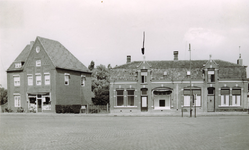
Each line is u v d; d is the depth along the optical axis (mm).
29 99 42875
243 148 10945
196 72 39062
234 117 28406
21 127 19203
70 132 16234
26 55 45344
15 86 44125
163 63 43312
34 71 42312
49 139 13445
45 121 24656
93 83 63875
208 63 38281
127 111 39562
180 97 38562
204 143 12078
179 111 38438
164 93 39312
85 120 25906
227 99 38156
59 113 38688
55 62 41406
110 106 39812
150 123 22109
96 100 56094
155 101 39500
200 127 18734
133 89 39688
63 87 42156
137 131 16641
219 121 23516
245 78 37875
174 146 11359
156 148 10938
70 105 39312
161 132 16078
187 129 17562
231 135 14609
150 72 39562
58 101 40781
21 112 42156
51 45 44000
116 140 13039
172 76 39250
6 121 24703
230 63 41500
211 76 38531
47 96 40969
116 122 23297
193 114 33844
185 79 38500
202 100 38188
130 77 40188
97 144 11922
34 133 15812
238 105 38062
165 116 31938
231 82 38062
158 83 39281
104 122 23359
